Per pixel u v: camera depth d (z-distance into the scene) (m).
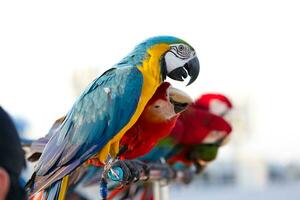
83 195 2.58
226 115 3.14
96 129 2.11
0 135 1.40
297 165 9.01
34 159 2.17
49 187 2.01
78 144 2.09
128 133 2.21
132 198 2.57
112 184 2.26
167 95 2.19
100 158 2.12
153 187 2.48
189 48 2.29
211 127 2.89
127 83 2.13
